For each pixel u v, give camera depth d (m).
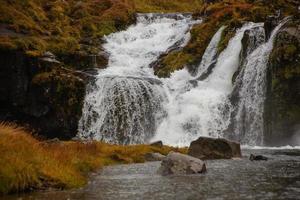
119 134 44.12
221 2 57.22
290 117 36.16
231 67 44.81
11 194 15.55
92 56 51.78
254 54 41.12
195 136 41.72
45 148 20.42
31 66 44.25
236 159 25.48
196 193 15.26
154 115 44.66
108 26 62.25
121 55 55.12
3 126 19.16
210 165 22.69
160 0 75.19
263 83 38.81
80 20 62.34
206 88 44.97
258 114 38.75
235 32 47.31
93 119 44.72
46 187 16.58
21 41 46.19
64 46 51.16
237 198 14.21
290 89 36.38
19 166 16.33
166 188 16.42
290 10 44.47
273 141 37.00
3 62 43.75
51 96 43.59
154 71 52.16
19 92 43.81
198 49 50.84
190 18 62.84
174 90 46.31
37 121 44.03
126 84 45.19
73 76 44.78
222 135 40.88
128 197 14.96
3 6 54.72
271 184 16.52
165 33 60.69
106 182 18.42
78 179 18.16
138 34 61.66
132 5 70.00
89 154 26.30
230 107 41.38
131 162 26.48
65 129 43.91
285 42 37.00
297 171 19.84
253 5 50.78
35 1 62.38
